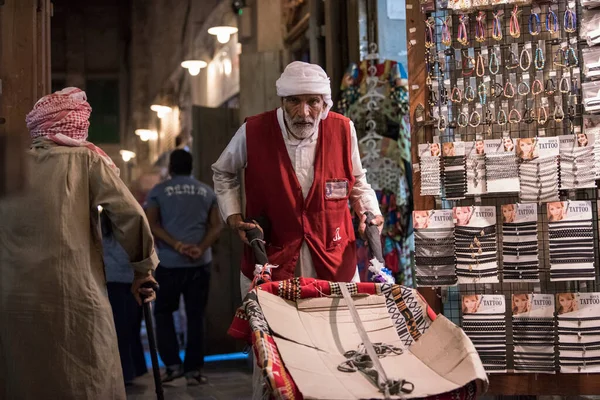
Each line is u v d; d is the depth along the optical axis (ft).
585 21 11.16
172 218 19.29
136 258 10.56
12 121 13.48
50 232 9.99
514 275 11.25
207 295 19.34
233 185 11.50
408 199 16.35
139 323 19.84
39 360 9.81
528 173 11.23
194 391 17.74
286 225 10.84
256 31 23.41
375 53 17.24
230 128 24.07
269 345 8.21
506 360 11.44
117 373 10.22
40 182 10.17
